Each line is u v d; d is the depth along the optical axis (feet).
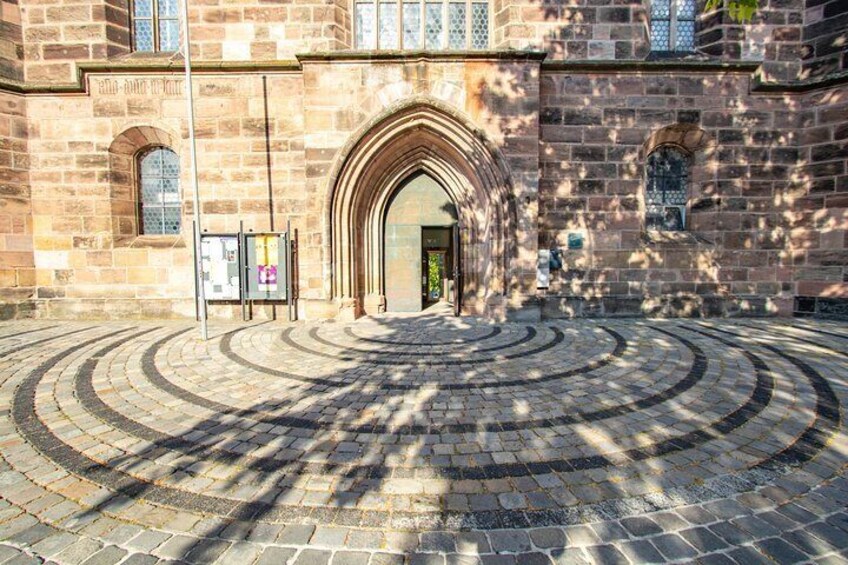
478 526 8.92
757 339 24.81
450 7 32.65
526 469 11.09
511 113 29.63
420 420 14.06
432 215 34.68
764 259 31.91
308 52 28.78
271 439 12.80
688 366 19.71
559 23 30.76
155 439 12.82
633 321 30.40
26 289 31.50
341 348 23.26
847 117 29.63
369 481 10.57
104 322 30.60
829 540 8.50
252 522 9.04
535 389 16.87
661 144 32.55
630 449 12.14
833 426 13.52
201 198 31.58
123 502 9.73
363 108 29.60
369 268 34.06
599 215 31.42
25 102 30.86
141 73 30.83
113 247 31.65
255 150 31.32
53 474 10.91
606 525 8.95
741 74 31.04
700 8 32.32
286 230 31.50
